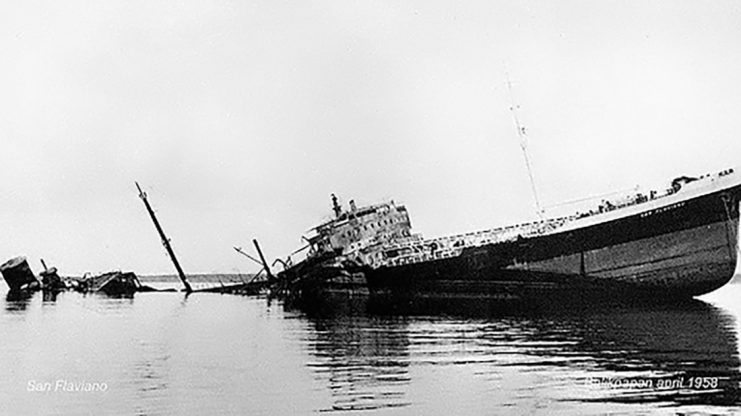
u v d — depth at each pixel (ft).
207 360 29.63
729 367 26.76
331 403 22.29
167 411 21.88
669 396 22.79
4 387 25.34
